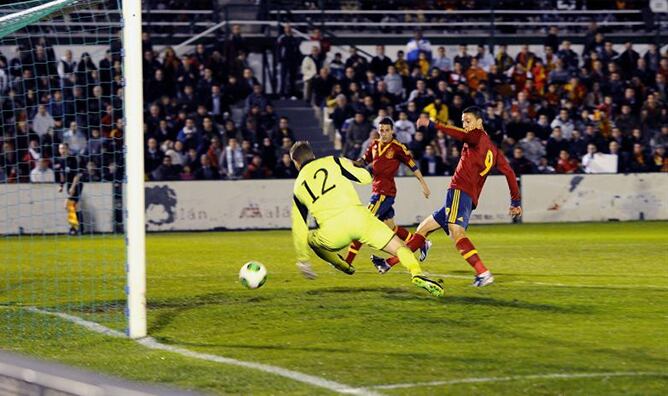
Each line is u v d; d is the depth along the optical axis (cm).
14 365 1002
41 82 4500
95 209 3944
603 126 4722
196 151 4294
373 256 2277
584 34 5669
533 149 4522
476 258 2066
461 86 4697
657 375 1262
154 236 3816
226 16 5031
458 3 5716
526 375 1265
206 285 2217
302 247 1781
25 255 3067
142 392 867
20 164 4181
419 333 1570
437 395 1166
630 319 1692
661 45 5756
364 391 1184
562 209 4300
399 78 4794
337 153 4706
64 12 1973
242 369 1316
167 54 4631
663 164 4575
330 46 5059
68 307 1922
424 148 4425
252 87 4656
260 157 4331
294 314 1770
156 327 1667
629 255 2838
